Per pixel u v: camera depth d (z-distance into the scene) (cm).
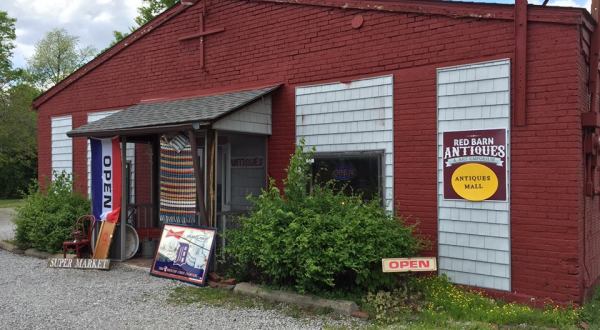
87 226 984
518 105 625
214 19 960
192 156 769
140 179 1107
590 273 658
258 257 654
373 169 758
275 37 874
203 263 733
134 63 1098
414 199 715
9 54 3020
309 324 553
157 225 1001
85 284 743
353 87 780
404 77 728
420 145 711
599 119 618
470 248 664
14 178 3412
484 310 587
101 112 1172
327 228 629
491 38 650
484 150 653
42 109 1323
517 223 628
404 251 647
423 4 705
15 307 629
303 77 838
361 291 625
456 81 679
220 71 952
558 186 600
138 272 816
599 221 743
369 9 760
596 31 643
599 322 559
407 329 528
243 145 909
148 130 813
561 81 599
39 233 971
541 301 604
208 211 782
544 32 611
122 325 557
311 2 823
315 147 762
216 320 571
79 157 1232
